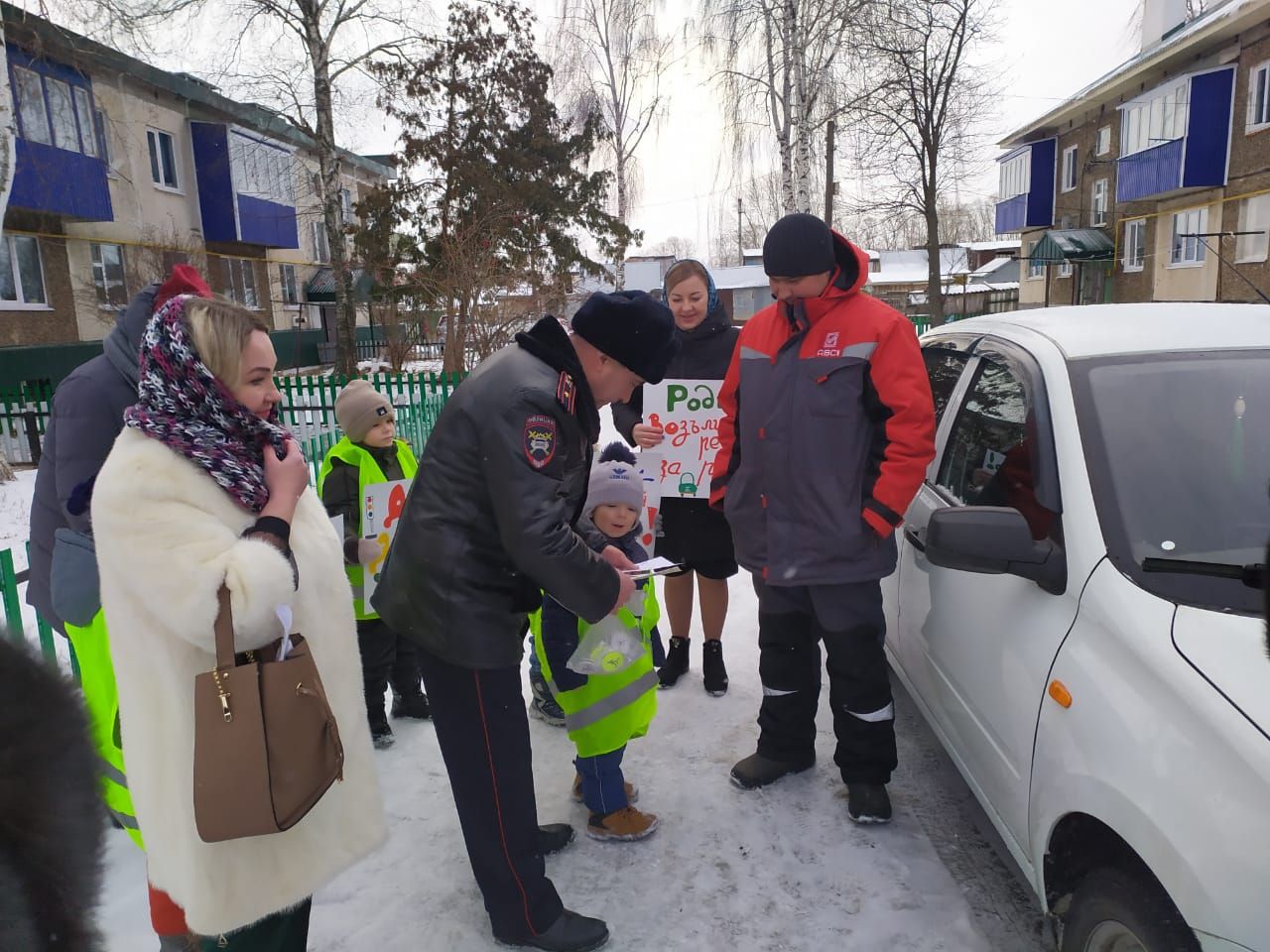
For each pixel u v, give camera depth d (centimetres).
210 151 2350
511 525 214
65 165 1786
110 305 2034
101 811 65
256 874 194
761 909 263
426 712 397
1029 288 3716
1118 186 2717
